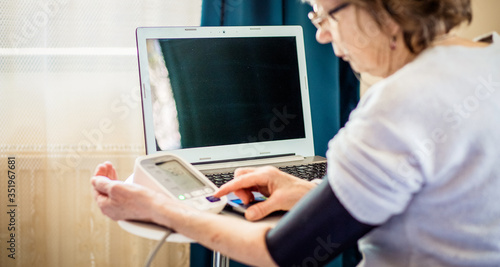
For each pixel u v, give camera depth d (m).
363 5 0.58
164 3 1.45
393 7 0.57
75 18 1.42
